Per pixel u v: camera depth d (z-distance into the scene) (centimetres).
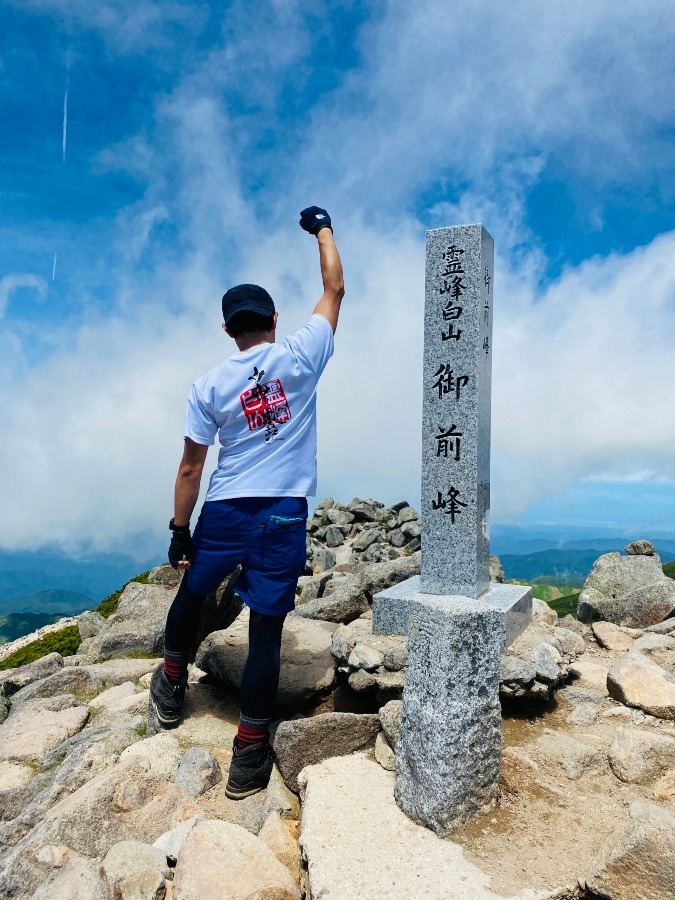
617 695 496
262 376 399
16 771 459
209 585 423
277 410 400
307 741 392
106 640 734
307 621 659
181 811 366
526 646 530
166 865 311
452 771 316
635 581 816
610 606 782
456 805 318
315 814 330
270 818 347
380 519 1548
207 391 403
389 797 348
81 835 342
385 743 389
